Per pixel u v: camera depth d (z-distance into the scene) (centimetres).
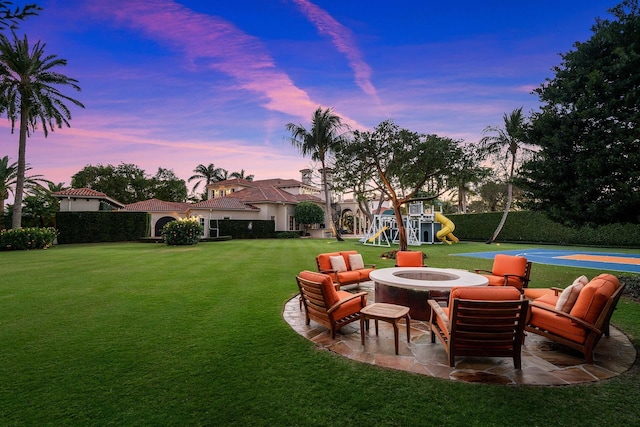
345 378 359
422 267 852
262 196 3456
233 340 476
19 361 399
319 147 2677
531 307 461
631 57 693
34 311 627
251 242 2597
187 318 582
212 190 4381
